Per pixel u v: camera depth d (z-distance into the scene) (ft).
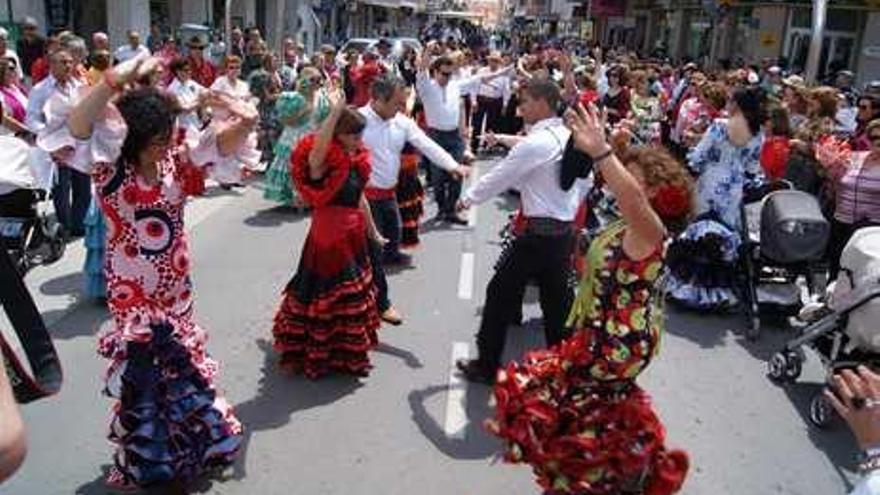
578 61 57.72
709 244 23.27
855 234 17.53
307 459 14.65
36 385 5.64
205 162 12.37
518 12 295.89
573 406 10.89
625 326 10.59
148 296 12.41
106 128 11.59
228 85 38.34
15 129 24.91
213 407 13.21
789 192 21.83
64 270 24.31
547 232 16.71
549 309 17.20
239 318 21.27
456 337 20.71
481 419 16.44
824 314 18.66
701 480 14.83
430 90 32.24
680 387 18.76
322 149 16.29
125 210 12.03
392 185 25.75
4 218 23.44
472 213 34.99
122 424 12.55
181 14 83.46
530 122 16.90
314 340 17.57
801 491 14.67
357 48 80.74
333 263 17.30
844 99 34.35
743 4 84.89
